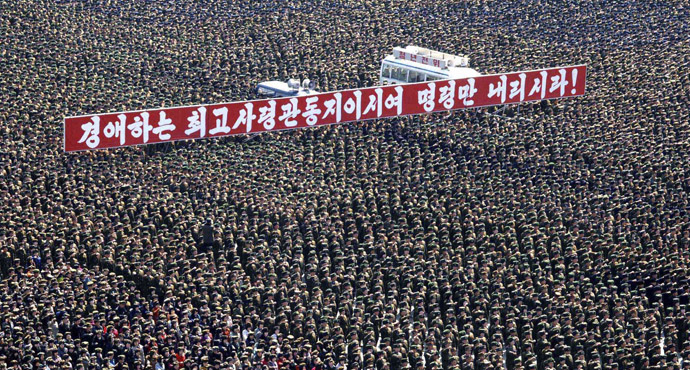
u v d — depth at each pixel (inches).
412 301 5807.1
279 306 5762.8
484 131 7834.6
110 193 6766.7
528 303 5743.1
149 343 5413.4
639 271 5989.2
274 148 7544.3
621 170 7219.5
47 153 7253.9
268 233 6382.9
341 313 5664.4
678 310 5684.1
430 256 6097.4
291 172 7160.4
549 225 6461.6
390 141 7623.0
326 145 7603.4
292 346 5472.4
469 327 5546.3
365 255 6151.6
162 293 5890.8
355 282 5974.4
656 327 5585.6
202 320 5639.8
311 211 6579.7
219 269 5989.2
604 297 5698.8
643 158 7337.6
